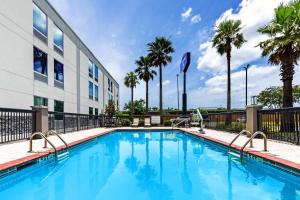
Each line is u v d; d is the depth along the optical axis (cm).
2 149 645
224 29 2203
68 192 375
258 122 939
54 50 1692
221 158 663
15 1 1213
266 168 500
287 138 780
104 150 830
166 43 3036
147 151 799
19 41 1247
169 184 413
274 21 1260
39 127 941
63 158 672
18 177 464
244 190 379
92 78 2736
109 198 345
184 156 698
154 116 2097
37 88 1436
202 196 351
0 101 1089
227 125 1322
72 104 2052
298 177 400
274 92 3738
